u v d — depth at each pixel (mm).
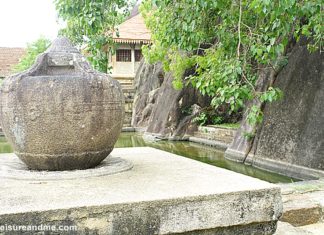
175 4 6188
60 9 6379
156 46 9562
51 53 3412
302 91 7969
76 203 2303
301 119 7676
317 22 5348
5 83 3088
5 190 2627
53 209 2211
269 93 5605
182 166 3521
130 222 2355
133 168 3424
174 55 10297
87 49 7461
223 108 13797
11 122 3025
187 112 14258
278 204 2744
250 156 8719
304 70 8156
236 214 2613
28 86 2951
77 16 6430
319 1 4664
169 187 2695
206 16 6477
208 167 3471
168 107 14641
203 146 12203
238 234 2697
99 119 3059
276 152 7992
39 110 2922
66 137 2986
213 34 6949
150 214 2396
